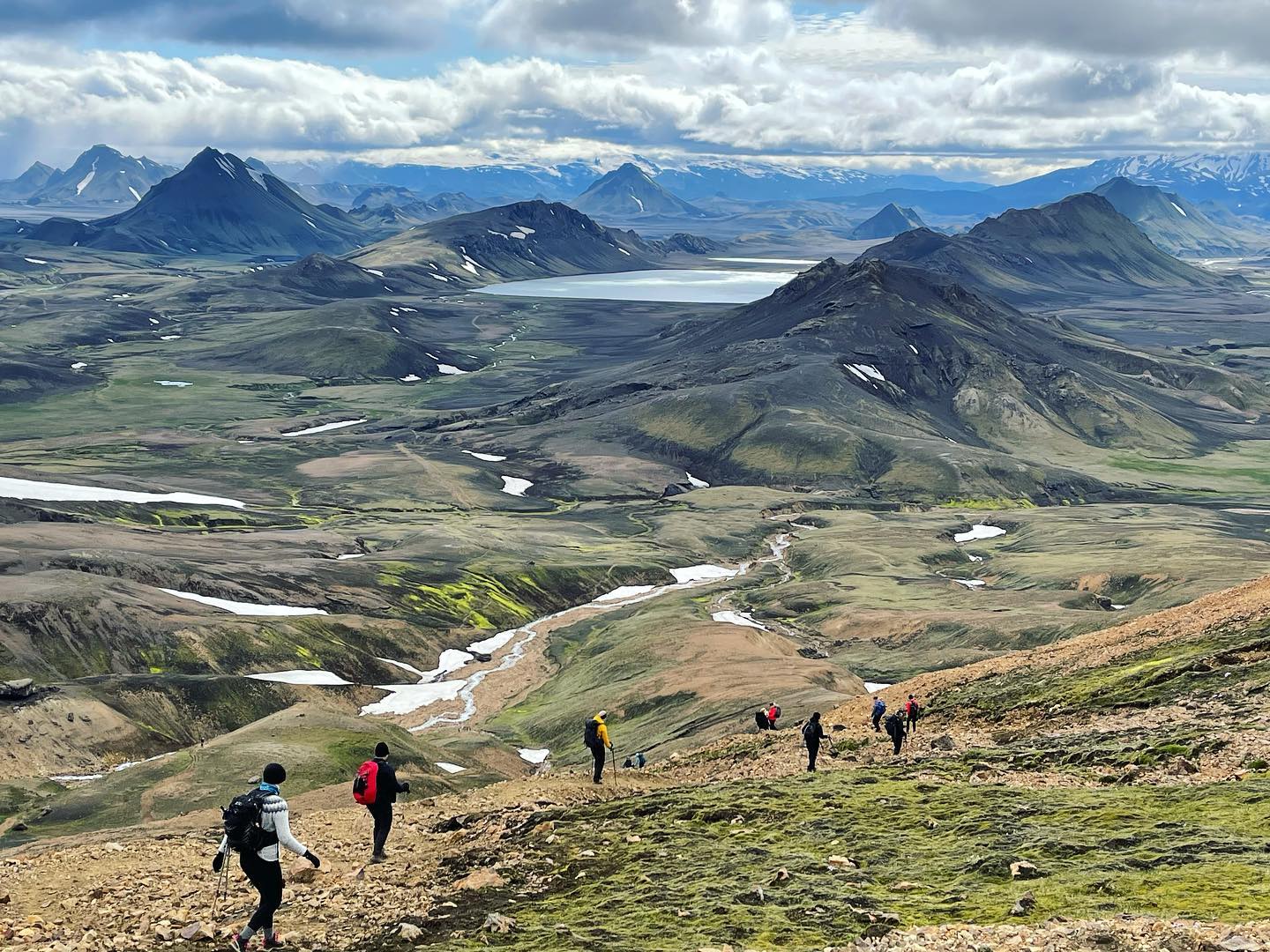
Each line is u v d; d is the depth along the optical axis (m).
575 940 20.52
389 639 171.00
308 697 144.38
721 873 24.77
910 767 35.66
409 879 26.16
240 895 24.83
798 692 103.94
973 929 18.83
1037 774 32.53
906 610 182.50
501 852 28.25
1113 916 19.02
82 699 126.88
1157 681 41.91
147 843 31.05
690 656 137.88
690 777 44.66
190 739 129.88
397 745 94.69
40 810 86.88
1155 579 199.75
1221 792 26.34
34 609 152.50
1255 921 17.88
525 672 162.88
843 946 18.88
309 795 53.31
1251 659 41.00
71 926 22.69
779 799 31.70
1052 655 55.62
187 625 158.88
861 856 25.53
